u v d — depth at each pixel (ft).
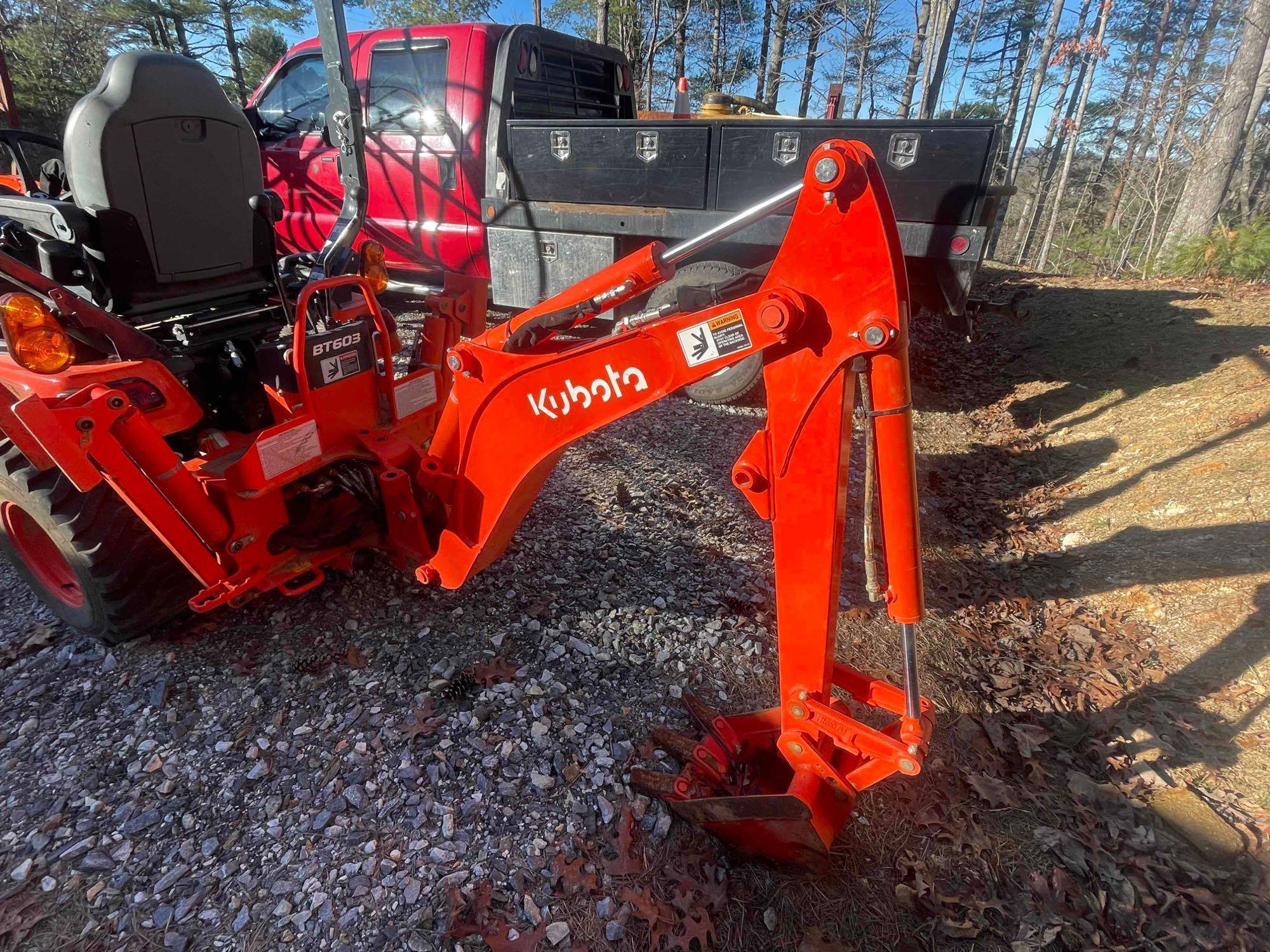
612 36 66.23
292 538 8.70
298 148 20.56
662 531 12.48
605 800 7.44
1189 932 6.73
